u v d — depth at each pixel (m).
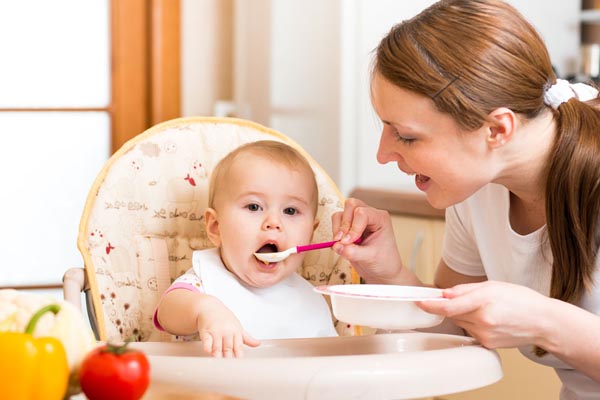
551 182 1.60
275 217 1.86
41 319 1.19
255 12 3.99
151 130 2.01
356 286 1.62
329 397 1.27
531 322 1.44
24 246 3.77
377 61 1.59
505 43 1.54
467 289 1.42
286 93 3.67
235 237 1.86
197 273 1.86
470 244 1.94
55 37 3.80
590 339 1.45
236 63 4.12
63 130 3.82
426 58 1.52
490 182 1.70
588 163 1.57
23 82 3.76
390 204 2.97
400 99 1.54
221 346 1.56
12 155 3.74
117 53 3.90
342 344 1.67
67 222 3.83
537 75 1.58
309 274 2.03
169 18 3.96
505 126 1.53
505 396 2.65
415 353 1.36
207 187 2.02
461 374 1.35
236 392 1.28
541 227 1.73
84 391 1.13
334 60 3.25
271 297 1.91
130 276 1.91
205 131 2.05
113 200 1.92
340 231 1.82
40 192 3.79
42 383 1.08
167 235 1.98
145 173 1.97
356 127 3.22
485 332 1.44
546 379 2.50
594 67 3.53
